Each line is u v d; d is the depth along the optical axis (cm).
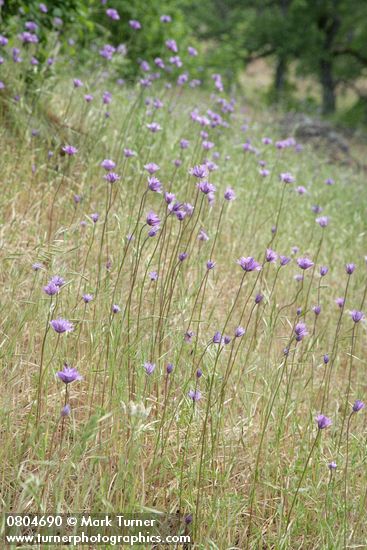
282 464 379
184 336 394
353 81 2956
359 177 1085
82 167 603
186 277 485
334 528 347
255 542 327
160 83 944
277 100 2241
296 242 654
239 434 379
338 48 2928
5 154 558
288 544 324
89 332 387
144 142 637
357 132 1983
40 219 516
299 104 2172
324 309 559
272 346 474
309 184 829
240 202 679
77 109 709
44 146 602
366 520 352
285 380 438
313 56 2781
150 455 348
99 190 587
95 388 376
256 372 418
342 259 664
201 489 333
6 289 413
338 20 2848
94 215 424
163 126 698
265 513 354
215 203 631
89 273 448
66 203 527
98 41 948
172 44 732
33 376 370
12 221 468
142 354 371
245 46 2852
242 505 341
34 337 390
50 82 681
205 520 328
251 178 757
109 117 654
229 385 410
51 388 368
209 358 408
